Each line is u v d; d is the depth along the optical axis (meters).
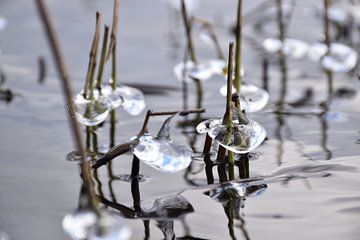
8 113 1.32
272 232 1.05
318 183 1.13
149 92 1.41
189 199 1.11
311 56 1.59
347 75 1.49
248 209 1.09
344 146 1.21
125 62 1.53
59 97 1.38
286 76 1.49
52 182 1.14
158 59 1.55
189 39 1.49
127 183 1.14
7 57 1.56
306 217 1.07
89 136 1.25
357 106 1.35
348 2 1.90
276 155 1.19
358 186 1.12
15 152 1.20
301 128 1.27
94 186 1.13
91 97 1.24
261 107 1.32
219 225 1.07
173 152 1.13
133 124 1.29
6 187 1.12
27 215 1.08
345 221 1.07
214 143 1.23
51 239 1.04
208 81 1.46
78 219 1.01
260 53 1.60
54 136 1.25
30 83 1.44
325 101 1.37
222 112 1.32
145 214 1.08
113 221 1.00
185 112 1.15
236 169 1.17
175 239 1.05
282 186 1.13
